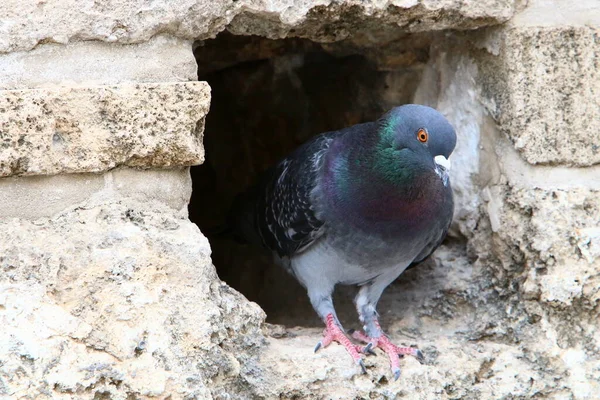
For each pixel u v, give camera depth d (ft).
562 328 22.58
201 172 32.81
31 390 16.76
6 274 17.75
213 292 19.25
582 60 22.80
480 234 25.11
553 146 22.93
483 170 24.84
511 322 23.43
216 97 31.55
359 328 26.30
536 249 22.74
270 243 25.90
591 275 22.06
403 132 21.84
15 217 18.54
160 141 19.07
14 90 18.19
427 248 24.59
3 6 18.35
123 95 18.76
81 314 17.70
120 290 18.03
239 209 28.30
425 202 22.56
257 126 31.78
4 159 18.04
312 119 30.86
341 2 21.30
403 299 26.00
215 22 20.45
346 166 22.76
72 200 18.89
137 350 17.62
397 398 20.77
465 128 25.32
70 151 18.53
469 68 24.90
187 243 19.07
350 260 23.39
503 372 22.00
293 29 22.16
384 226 22.54
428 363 21.89
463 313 24.88
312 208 23.07
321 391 20.21
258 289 30.99
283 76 30.25
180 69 19.97
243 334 19.80
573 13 23.00
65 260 18.10
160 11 19.42
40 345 17.11
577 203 22.61
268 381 19.76
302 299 29.60
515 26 22.77
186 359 17.90
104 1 18.95
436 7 22.11
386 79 28.09
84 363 17.24
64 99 18.40
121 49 19.38
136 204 19.33
